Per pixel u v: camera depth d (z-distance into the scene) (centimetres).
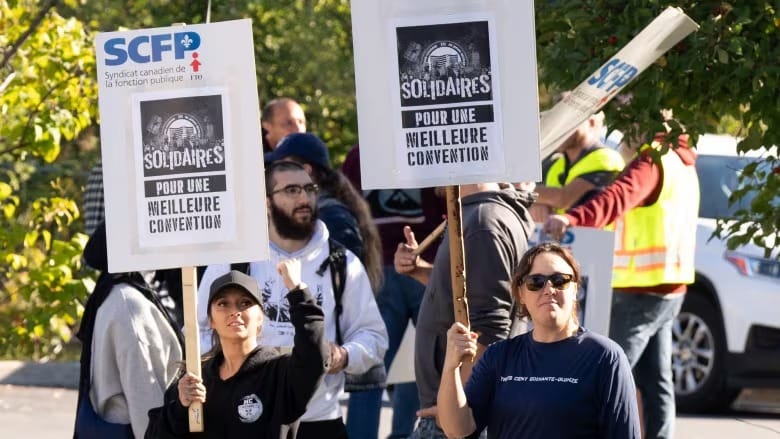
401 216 2339
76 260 2181
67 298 2159
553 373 1402
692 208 2277
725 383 2925
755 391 3272
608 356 1401
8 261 2186
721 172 3116
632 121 1744
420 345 1719
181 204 1475
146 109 1477
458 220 1452
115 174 1480
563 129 1614
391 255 2327
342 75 4531
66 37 2248
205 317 1744
